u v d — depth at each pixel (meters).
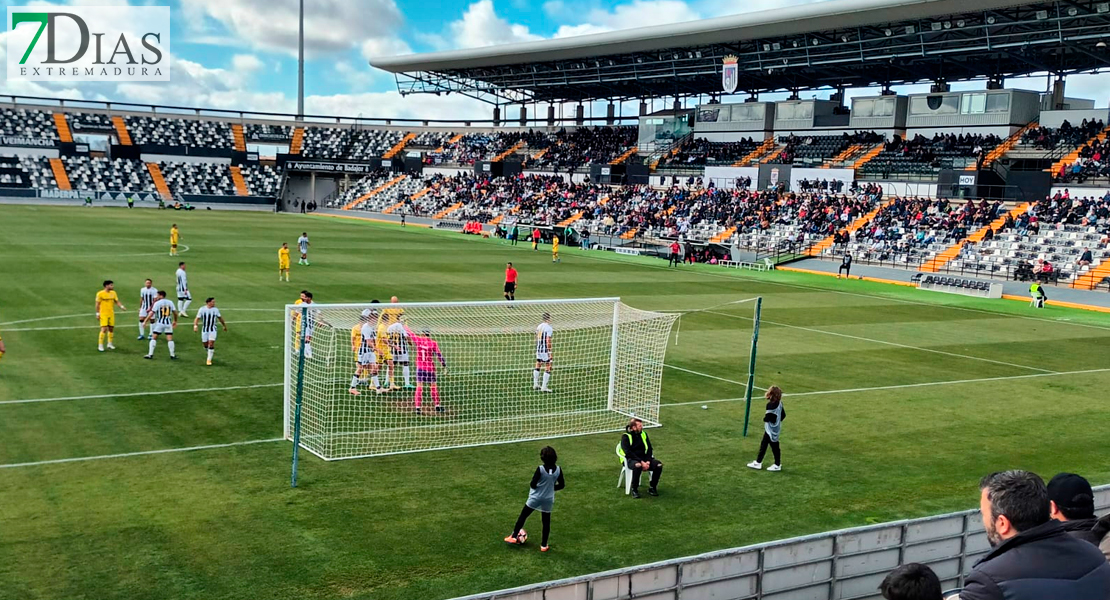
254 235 61.44
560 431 17.47
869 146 72.88
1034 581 4.34
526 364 22.86
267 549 11.28
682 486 14.51
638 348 25.56
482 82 97.56
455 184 96.44
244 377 20.28
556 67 87.12
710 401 20.36
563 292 39.22
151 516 12.15
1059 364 26.39
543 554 11.53
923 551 10.30
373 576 10.66
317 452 15.32
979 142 66.38
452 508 13.06
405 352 19.17
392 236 68.06
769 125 81.69
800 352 26.73
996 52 62.66
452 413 18.28
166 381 19.67
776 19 62.41
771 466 15.60
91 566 10.52
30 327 24.97
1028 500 4.51
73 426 16.08
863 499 14.17
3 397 17.77
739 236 62.91
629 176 83.31
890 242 56.31
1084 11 52.31
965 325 33.91
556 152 97.25
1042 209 55.62
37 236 51.38
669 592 8.88
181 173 98.50
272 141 110.75
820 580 9.71
